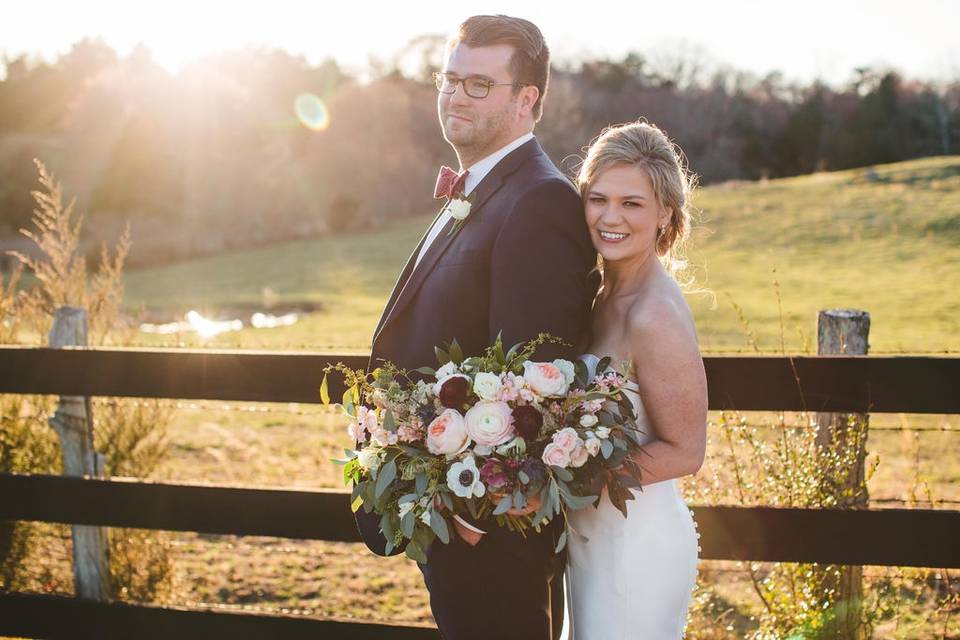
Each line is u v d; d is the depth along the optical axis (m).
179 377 3.36
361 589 4.49
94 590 3.96
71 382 3.46
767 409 2.99
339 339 14.56
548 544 2.46
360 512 2.79
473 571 2.41
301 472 6.54
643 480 2.34
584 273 2.44
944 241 20.97
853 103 51.59
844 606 3.21
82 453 3.87
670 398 2.33
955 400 2.88
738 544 3.02
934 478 5.73
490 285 2.41
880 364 2.92
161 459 4.57
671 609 2.48
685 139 51.31
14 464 4.38
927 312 14.66
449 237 2.51
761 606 3.78
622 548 2.45
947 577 3.38
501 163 2.52
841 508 3.01
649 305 2.37
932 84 50.94
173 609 3.41
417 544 2.25
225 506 3.35
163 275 29.48
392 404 2.23
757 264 20.64
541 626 2.45
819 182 31.08
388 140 45.69
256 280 26.64
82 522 3.47
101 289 4.68
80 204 40.25
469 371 2.22
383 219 42.62
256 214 41.25
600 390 2.20
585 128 47.81
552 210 2.38
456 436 2.14
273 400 3.29
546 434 2.19
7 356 3.49
